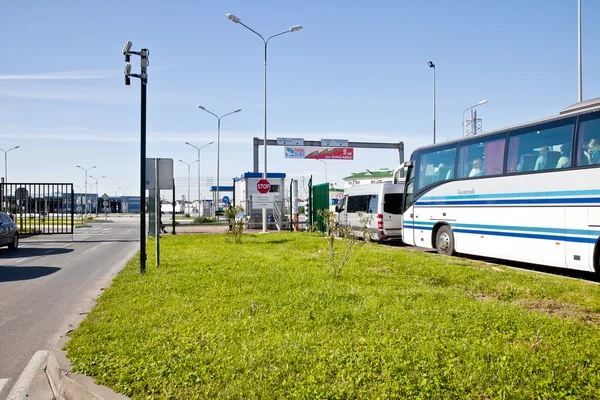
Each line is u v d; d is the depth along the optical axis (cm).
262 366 492
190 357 520
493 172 1385
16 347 632
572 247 1123
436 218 1636
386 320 664
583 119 1118
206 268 1184
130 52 1118
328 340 577
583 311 759
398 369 476
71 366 511
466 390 436
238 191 3706
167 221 5009
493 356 518
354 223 2344
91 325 664
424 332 604
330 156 4341
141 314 726
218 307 763
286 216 3256
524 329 627
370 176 8988
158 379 467
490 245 1381
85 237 2805
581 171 1110
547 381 444
